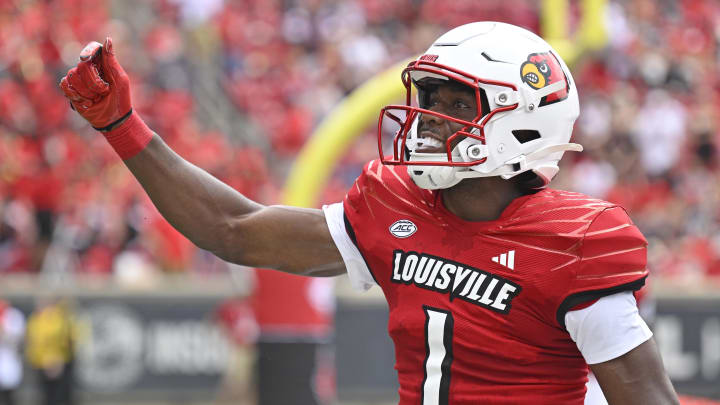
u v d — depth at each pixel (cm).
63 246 3591
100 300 3309
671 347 3384
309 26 5581
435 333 834
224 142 4625
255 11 5547
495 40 852
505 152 840
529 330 814
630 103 5228
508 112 840
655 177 4972
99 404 3291
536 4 5956
